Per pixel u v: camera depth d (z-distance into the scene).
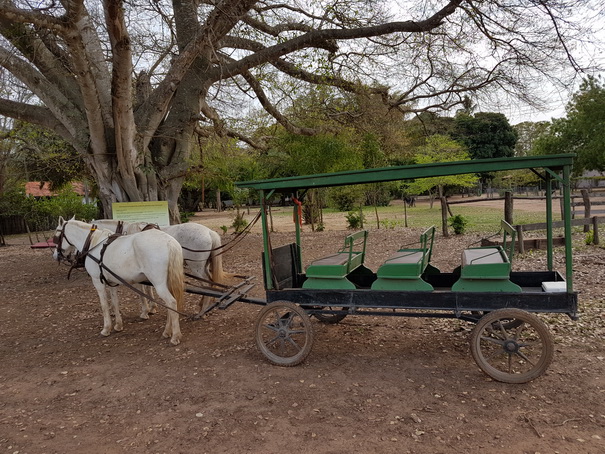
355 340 6.21
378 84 15.49
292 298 5.41
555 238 12.19
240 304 8.74
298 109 16.98
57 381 5.43
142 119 11.86
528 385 4.57
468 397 4.41
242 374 5.27
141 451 3.79
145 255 6.27
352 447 3.67
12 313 9.09
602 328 6.05
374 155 19.31
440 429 3.87
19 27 9.98
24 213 25.05
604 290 7.84
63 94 11.80
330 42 13.02
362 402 4.42
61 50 11.97
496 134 45.19
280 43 11.73
